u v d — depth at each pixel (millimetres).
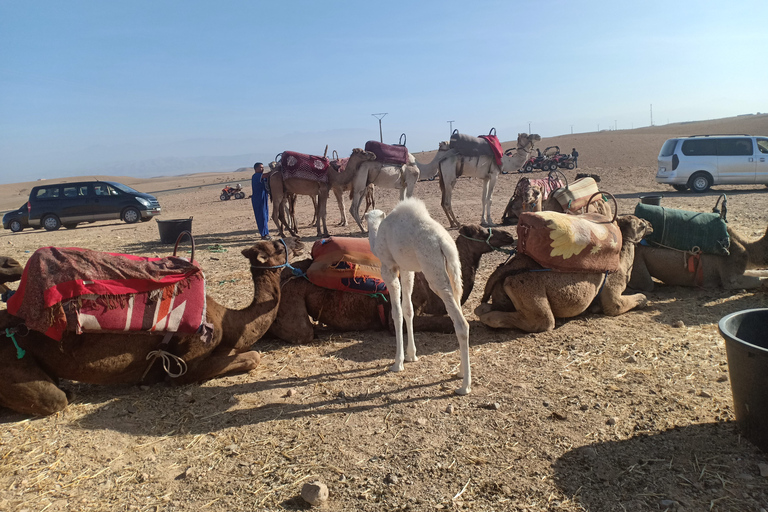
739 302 7074
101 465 4004
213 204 31844
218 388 5258
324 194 14766
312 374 5539
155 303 4781
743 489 3385
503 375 5270
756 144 19984
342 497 3516
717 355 5477
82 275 4488
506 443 4066
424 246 4930
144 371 5156
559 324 6578
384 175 14789
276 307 5848
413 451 4008
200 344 5176
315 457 3992
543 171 36406
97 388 5309
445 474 3711
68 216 22188
